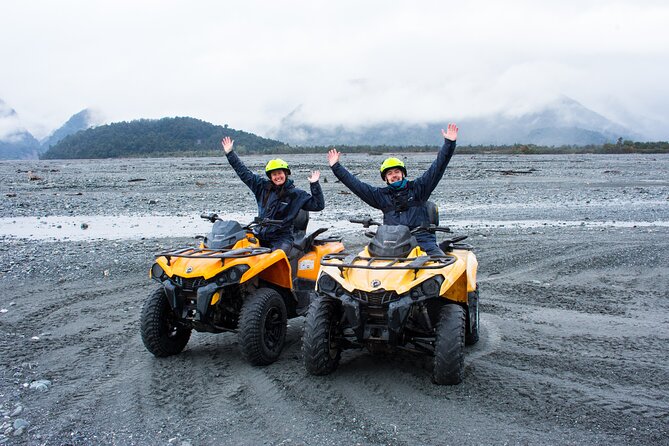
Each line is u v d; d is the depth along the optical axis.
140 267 10.90
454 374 5.20
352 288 5.38
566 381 5.34
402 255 5.86
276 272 6.70
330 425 4.56
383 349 5.52
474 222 16.75
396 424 4.54
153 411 4.91
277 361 6.13
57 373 5.84
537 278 9.98
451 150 6.74
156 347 6.17
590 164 46.19
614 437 4.23
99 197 24.64
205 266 5.89
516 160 54.12
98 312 8.16
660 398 4.90
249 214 18.98
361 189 6.86
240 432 4.50
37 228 16.12
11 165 64.81
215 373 5.79
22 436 4.46
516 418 4.58
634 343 6.48
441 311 5.49
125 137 182.88
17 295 9.08
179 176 37.19
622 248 12.11
